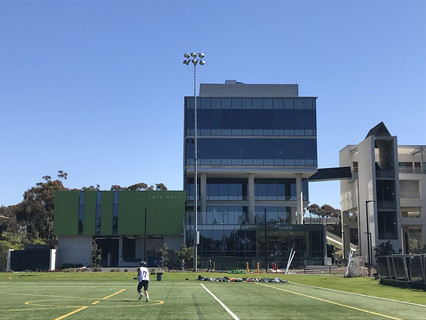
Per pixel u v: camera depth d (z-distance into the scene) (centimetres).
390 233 7750
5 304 1950
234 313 1650
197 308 1803
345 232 9706
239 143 7900
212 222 7350
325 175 9050
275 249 7275
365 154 8194
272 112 8000
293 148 7912
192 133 7912
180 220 7856
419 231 9400
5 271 6738
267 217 7394
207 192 8369
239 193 8356
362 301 2162
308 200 8656
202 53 5559
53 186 11025
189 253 6550
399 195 7875
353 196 8981
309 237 7325
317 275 5159
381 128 8081
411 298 2373
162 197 7931
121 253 7900
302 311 1728
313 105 8044
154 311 1694
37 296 2359
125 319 1471
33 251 6844
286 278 4538
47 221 10550
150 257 7625
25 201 10506
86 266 7781
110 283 3594
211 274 5053
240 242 7294
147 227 7831
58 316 1540
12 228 10462
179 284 3475
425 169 9000
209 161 7831
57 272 5938
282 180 8494
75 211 7856
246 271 5891
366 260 8006
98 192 7925
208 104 7981
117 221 7850
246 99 8012
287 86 8294
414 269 3078
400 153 9112
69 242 7894
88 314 1598
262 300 2175
